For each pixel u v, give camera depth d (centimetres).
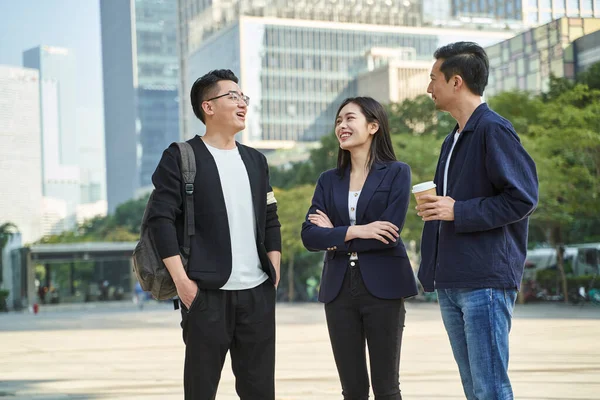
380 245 410
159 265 381
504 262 358
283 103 11562
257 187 402
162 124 19562
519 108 2981
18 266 4875
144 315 3334
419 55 12231
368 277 410
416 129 4209
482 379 358
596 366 880
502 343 359
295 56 11700
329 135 4897
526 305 2878
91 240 9675
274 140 11462
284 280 5366
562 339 1305
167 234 377
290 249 4706
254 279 395
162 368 1031
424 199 359
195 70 13925
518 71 3959
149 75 19625
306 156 9481
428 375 844
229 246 389
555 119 2769
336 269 420
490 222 350
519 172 354
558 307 2673
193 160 391
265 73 11550
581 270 3003
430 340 1366
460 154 372
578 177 2727
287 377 876
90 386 845
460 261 360
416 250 4009
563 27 3619
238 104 402
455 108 379
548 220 2806
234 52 11794
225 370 959
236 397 723
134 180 19462
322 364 1019
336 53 11875
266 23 11619
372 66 11731
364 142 433
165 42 19762
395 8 12388
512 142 358
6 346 1557
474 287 357
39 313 4253
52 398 749
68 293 4869
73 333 1997
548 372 837
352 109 432
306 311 3231
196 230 388
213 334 383
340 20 12194
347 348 418
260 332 393
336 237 410
